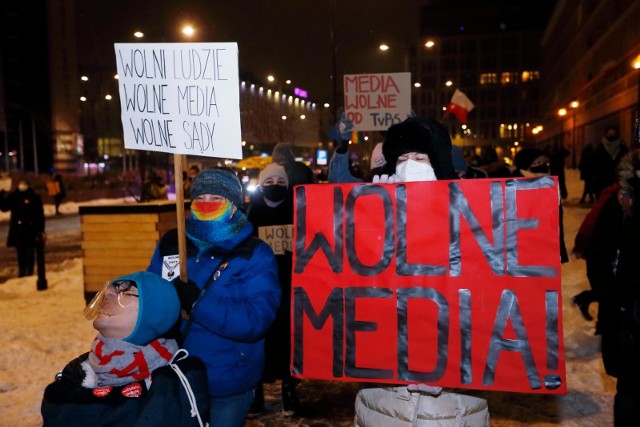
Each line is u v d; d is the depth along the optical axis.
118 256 8.20
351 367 2.93
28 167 93.56
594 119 56.28
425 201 2.86
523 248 2.75
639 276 2.99
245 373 2.85
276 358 4.53
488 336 2.77
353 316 2.92
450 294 2.82
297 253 3.00
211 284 2.79
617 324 3.17
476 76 132.50
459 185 2.83
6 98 91.06
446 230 2.83
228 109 2.83
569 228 13.27
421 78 134.75
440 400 2.87
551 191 2.73
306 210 2.99
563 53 79.06
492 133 132.25
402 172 3.01
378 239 2.90
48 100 95.94
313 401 5.02
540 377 2.72
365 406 3.03
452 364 2.81
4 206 11.67
